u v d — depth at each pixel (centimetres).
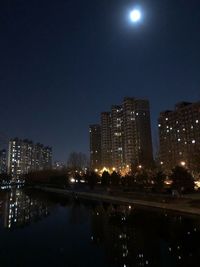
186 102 16050
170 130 16450
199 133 14562
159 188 6412
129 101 18088
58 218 4569
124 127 18150
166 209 4422
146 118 18262
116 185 9069
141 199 5731
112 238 2933
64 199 8106
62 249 2642
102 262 2197
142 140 17725
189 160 9312
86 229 3547
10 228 3831
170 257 2227
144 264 2097
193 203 4472
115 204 5853
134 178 8588
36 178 18188
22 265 2184
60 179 14062
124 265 2100
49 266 2139
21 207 6438
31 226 3947
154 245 2578
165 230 3116
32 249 2673
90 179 9888
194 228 3130
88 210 5322
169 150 16362
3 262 2266
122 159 18250
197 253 2306
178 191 5553
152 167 10538
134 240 2788
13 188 16712
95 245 2736
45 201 7769
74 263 2202
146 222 3600
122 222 3750
